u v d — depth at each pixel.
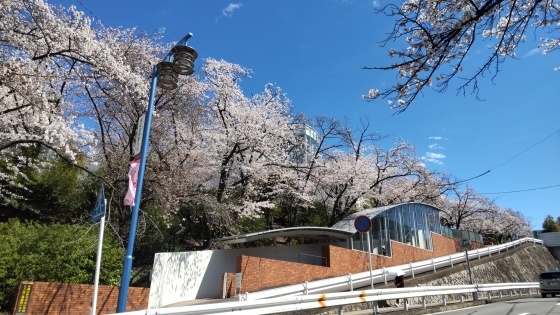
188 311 6.80
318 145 26.28
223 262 15.88
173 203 14.83
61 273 10.38
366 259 19.02
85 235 11.59
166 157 15.47
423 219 26.12
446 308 13.22
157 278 13.39
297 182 23.38
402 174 28.27
